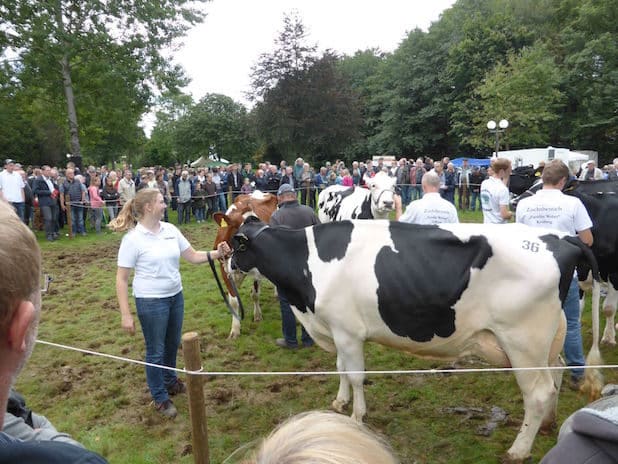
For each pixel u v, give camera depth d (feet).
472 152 143.54
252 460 2.96
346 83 138.10
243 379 16.10
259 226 13.82
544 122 120.37
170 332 14.26
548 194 13.57
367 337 12.08
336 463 2.68
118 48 67.00
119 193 47.52
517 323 10.23
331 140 137.18
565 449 3.74
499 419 13.10
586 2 131.54
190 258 14.42
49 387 15.79
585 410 3.82
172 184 56.90
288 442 2.92
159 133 210.59
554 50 136.36
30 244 3.05
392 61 159.43
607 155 127.44
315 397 14.82
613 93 116.98
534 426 10.50
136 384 15.97
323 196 31.96
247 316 22.21
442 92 144.25
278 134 131.85
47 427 4.08
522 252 10.17
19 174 41.11
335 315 11.97
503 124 67.51
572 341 14.16
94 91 70.28
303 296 12.76
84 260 34.71
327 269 12.07
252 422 13.50
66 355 18.31
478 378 15.55
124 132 80.33
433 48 151.23
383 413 13.64
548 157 81.30
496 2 158.92
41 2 61.11
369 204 26.30
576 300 13.92
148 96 72.95
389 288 11.21
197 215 52.34
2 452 2.83
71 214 43.68
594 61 122.31
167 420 13.64
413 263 11.07
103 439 12.80
